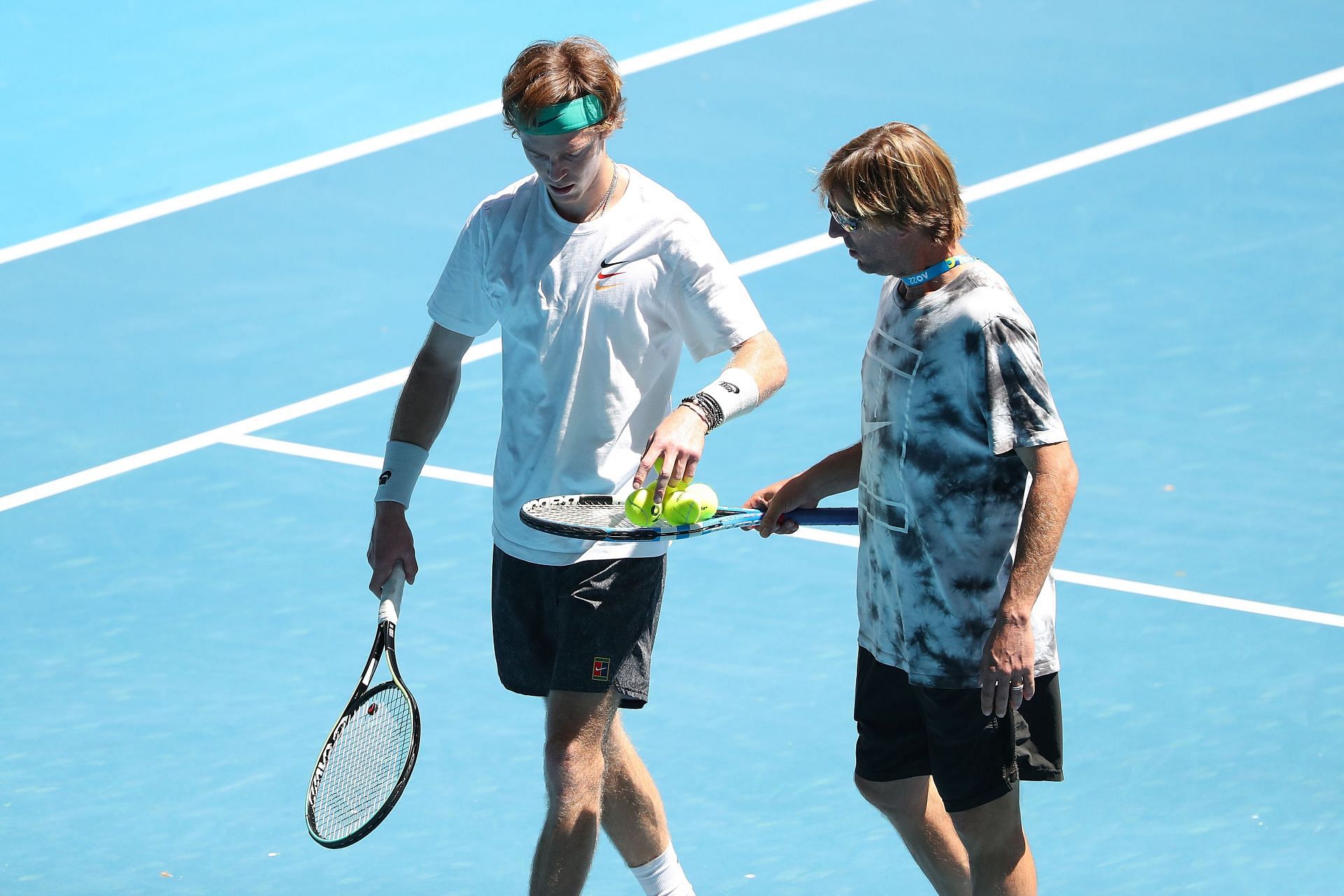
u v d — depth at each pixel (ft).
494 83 150.82
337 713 78.28
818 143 137.28
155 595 88.58
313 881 66.44
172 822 70.44
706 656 82.64
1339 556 88.79
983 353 52.21
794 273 121.19
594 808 60.23
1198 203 126.82
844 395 106.11
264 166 139.85
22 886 65.72
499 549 63.72
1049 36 153.48
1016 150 135.03
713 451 99.96
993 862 56.65
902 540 55.16
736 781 73.05
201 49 159.33
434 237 128.57
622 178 60.80
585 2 164.76
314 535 94.32
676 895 64.49
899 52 151.53
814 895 65.41
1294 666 80.12
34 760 74.74
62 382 111.45
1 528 95.61
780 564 91.50
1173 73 146.20
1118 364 107.55
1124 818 69.62
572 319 59.82
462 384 110.63
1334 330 110.32
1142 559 89.25
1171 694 78.28
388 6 166.91
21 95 151.84
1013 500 53.98
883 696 58.34
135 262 126.72
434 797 72.38
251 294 122.01
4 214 134.00
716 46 153.89
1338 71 145.59
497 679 81.20
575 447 61.21
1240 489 95.04
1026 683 51.65
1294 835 67.97
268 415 107.45
